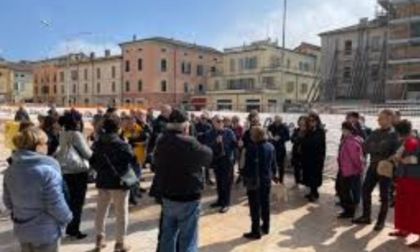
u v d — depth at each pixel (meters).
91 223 8.11
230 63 67.06
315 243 7.29
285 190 10.22
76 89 81.19
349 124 8.80
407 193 7.25
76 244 6.97
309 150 10.39
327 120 14.72
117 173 6.43
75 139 6.88
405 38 51.09
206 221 8.50
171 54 70.31
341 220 8.66
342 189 8.79
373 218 8.87
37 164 4.00
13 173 4.01
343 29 57.94
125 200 6.60
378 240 7.46
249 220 8.58
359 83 55.06
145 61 69.44
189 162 5.08
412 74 50.09
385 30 54.16
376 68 54.47
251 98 60.72
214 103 64.94
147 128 11.18
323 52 59.72
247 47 65.00
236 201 10.16
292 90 63.25
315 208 9.60
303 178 10.62
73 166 6.85
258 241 7.36
